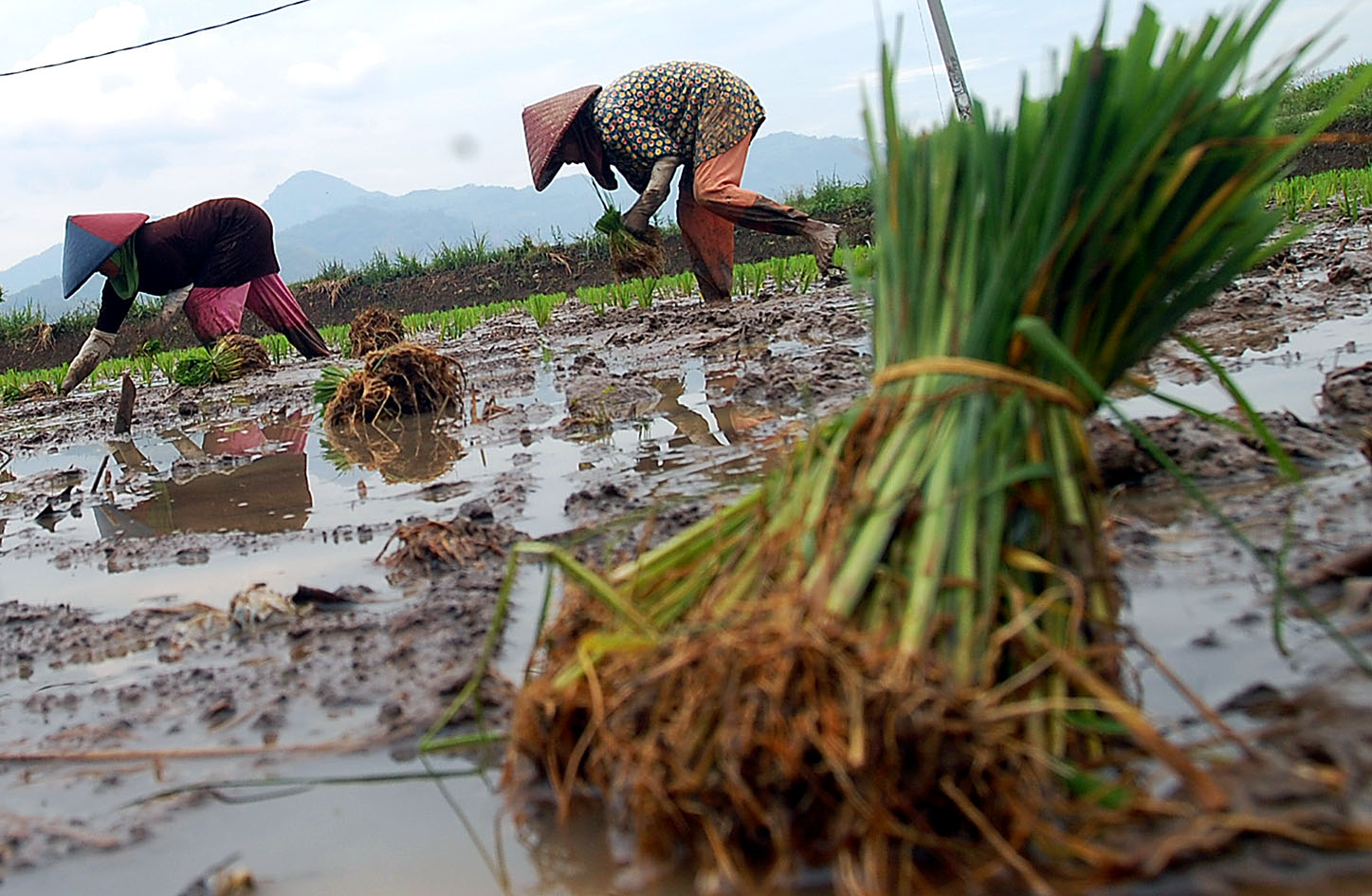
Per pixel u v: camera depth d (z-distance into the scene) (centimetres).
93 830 195
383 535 391
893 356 184
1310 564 232
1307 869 133
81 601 360
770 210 973
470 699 227
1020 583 168
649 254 981
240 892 167
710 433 484
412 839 177
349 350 1231
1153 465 320
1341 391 361
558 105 952
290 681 255
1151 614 221
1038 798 142
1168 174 177
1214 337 552
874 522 162
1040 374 179
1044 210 177
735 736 141
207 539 427
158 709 250
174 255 1148
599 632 175
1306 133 172
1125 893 134
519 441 548
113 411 1028
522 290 2444
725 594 169
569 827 170
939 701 140
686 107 951
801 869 144
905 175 192
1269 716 171
